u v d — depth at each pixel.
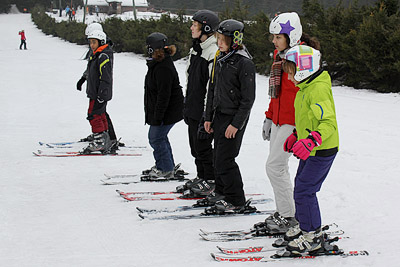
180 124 8.97
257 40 16.69
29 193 4.62
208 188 4.52
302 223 3.14
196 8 62.00
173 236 3.54
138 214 4.04
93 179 5.22
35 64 20.41
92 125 6.53
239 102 3.81
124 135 8.03
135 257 3.13
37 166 5.76
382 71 12.12
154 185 4.99
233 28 3.69
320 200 4.46
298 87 3.26
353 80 13.12
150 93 4.89
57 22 45.75
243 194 4.04
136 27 26.02
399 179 5.19
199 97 4.37
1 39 38.03
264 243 3.40
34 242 3.37
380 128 8.23
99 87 6.32
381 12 12.53
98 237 3.50
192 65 4.39
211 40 4.25
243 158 6.34
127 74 17.19
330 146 2.98
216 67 3.88
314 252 3.15
